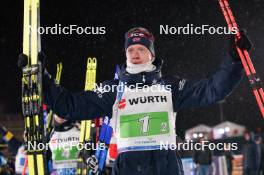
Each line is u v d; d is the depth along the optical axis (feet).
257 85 15.39
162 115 16.08
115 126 16.37
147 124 16.03
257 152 58.23
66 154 31.22
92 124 28.53
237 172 63.87
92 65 30.96
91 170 24.85
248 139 59.00
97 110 16.47
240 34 15.34
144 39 16.60
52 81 16.30
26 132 16.14
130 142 15.94
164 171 15.75
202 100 15.90
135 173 15.75
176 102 16.30
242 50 15.26
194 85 16.21
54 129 31.32
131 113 16.15
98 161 25.07
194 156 60.13
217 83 15.37
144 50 16.55
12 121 99.04
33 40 16.44
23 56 16.20
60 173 31.04
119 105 16.30
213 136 96.94
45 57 16.46
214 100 15.65
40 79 16.08
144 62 16.56
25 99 16.21
